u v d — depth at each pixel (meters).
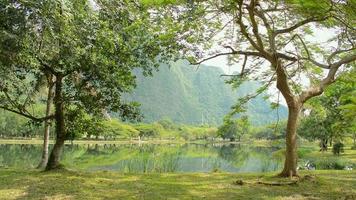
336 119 31.25
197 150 56.84
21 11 9.93
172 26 12.71
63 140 13.87
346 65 14.93
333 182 12.39
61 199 8.99
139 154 39.38
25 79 13.44
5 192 9.60
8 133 64.12
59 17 10.22
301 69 14.95
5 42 10.05
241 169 25.39
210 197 9.73
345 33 13.55
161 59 13.72
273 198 9.73
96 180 11.77
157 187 10.99
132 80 14.05
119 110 14.21
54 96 13.99
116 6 13.59
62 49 11.38
